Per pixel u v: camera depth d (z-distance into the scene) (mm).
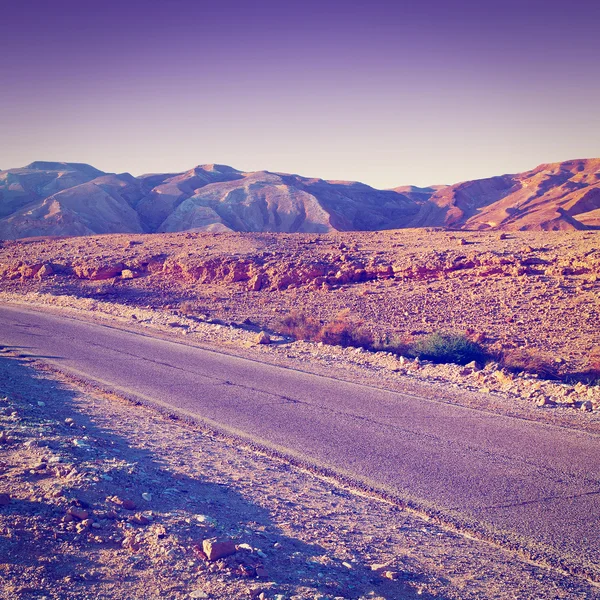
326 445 9000
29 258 42062
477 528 6301
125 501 5711
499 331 20078
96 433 8922
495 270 27203
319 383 13141
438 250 31750
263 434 9531
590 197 165250
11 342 18328
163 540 4938
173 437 9188
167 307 27531
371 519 6395
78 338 19172
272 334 20500
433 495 7164
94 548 4688
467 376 13883
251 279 30844
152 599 4062
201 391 12383
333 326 20156
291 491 7094
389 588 4766
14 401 10312
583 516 6613
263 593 4281
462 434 9531
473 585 4977
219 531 5441
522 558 5645
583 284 23953
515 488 7383
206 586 4312
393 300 25672
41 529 4824
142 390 12438
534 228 125125
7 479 5934
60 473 6277
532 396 11938
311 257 33188
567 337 18859
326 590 4551
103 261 37375
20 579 4066
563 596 4895
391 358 15898
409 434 9539
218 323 22656
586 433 9586
